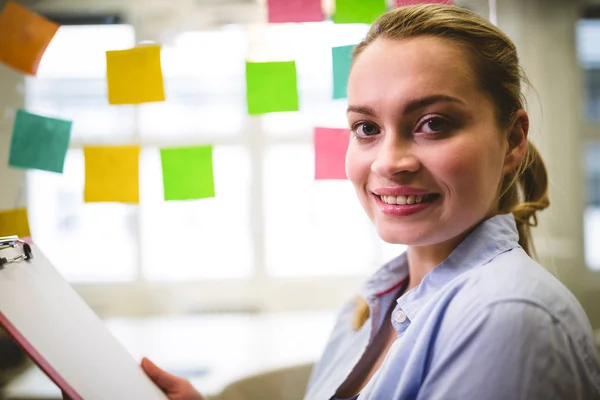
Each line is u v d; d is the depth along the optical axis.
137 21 2.06
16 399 1.41
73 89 2.11
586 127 1.99
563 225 1.99
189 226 2.23
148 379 0.77
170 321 2.10
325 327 1.99
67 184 2.15
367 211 0.64
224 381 1.48
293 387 1.28
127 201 0.85
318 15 0.84
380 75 0.58
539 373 0.46
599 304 2.00
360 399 0.61
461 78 0.56
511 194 0.70
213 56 2.14
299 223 2.24
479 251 0.61
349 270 2.22
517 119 0.61
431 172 0.56
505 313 0.49
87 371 0.58
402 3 0.76
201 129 2.20
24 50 0.82
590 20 1.98
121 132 2.16
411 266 0.71
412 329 0.58
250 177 2.21
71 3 2.01
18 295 0.58
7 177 2.01
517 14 1.95
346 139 0.88
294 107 0.84
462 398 0.49
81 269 2.18
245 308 2.19
